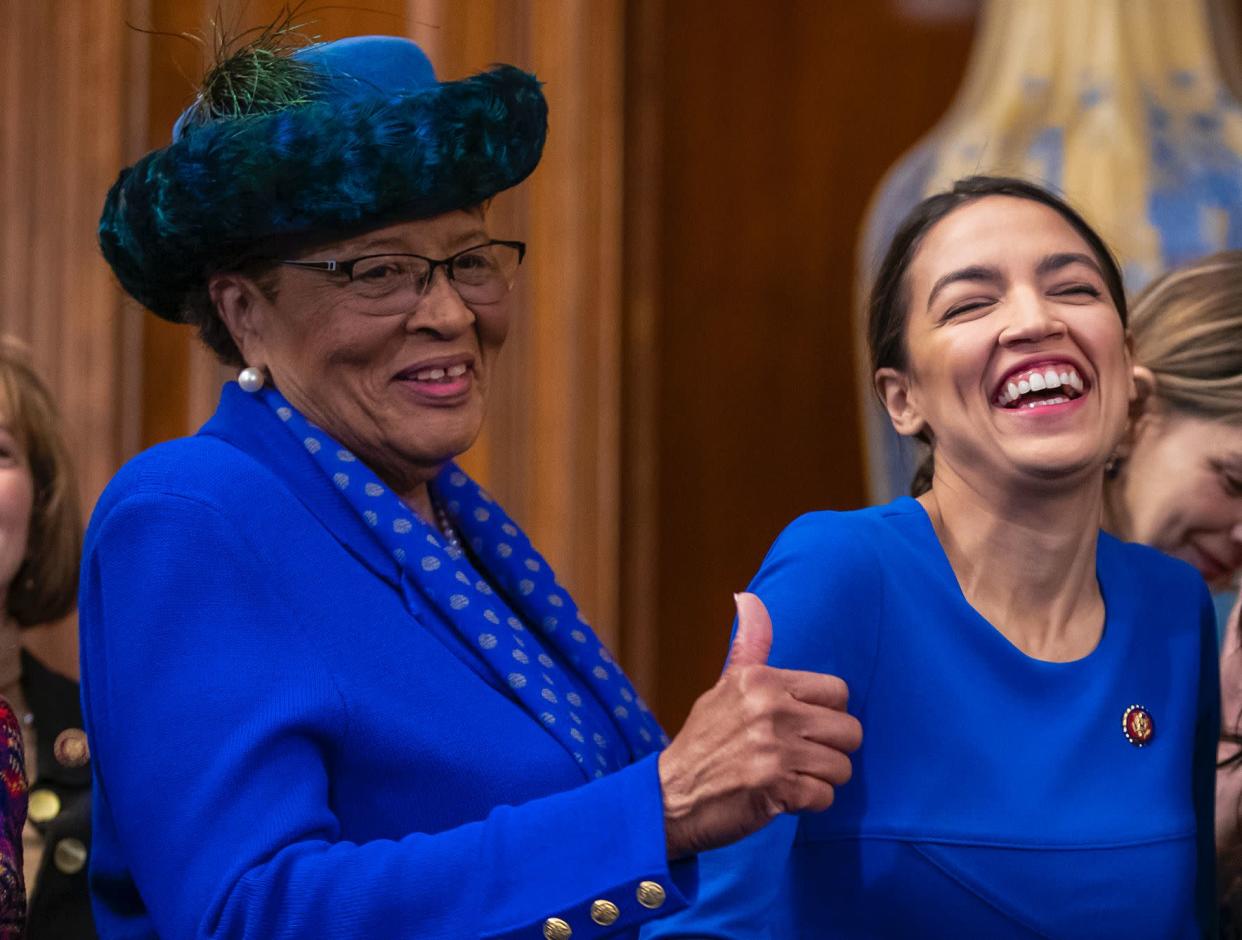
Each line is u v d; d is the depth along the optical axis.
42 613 4.17
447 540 2.91
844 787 2.71
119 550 2.49
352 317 2.68
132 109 6.38
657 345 6.69
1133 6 6.59
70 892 3.72
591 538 6.48
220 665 2.41
